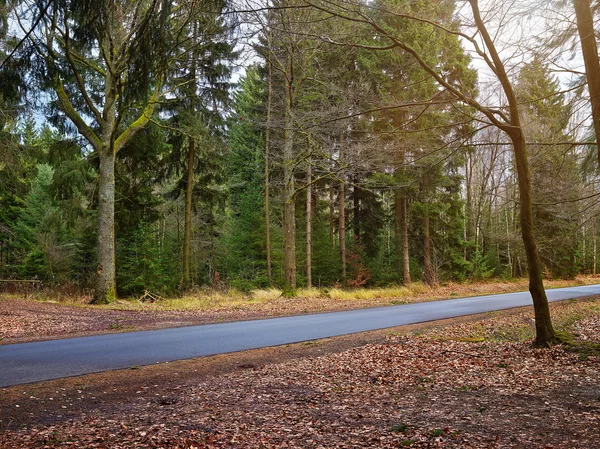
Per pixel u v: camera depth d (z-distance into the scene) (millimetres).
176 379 7301
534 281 9438
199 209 36031
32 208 34688
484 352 9055
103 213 19438
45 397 6199
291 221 23000
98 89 23406
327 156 20125
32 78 8758
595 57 8336
